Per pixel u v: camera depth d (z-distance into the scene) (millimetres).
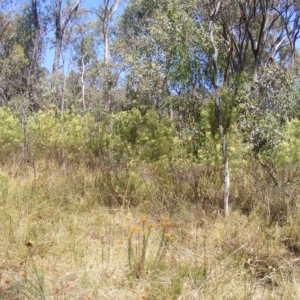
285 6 15984
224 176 5492
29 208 4965
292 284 3338
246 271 3541
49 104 9633
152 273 3496
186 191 5863
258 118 7195
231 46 5688
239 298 3061
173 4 5605
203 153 6449
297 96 8945
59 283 3297
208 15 5605
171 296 3096
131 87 11852
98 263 3670
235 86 5871
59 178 6266
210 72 5453
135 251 3963
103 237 4371
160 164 6648
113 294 3166
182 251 4102
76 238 4180
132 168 6590
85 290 3195
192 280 3225
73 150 8359
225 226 4801
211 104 6047
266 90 8766
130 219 4945
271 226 4855
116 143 7652
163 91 6730
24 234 4125
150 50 7816
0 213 4621
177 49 5363
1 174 6012
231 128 6184
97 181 6180
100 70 12883
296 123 8453
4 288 3148
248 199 5750
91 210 5238
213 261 3777
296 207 5293
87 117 9719
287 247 4285
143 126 7734
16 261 3645
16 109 7988
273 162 6949
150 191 5754
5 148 8125
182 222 4965
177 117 7574
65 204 5402
